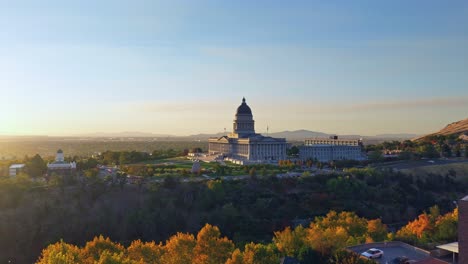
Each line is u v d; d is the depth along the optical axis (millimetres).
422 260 99812
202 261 109750
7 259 162500
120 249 120312
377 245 124875
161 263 113625
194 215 191500
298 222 192875
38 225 176625
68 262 97438
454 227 143500
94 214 187625
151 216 183375
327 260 104500
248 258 102938
